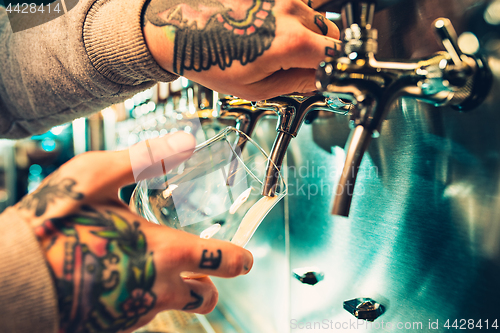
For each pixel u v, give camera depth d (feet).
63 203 0.96
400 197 1.37
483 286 1.07
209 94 2.30
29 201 1.00
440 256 1.21
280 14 1.11
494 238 1.03
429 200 1.25
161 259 0.99
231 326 2.89
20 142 5.78
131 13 1.34
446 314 1.20
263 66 1.17
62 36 1.63
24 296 0.85
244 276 2.86
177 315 3.02
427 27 1.21
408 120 1.32
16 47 1.88
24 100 2.04
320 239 1.91
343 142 1.68
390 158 1.42
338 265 1.76
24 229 0.90
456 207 1.15
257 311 2.68
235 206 1.33
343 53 0.90
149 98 4.50
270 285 2.51
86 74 1.57
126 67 1.47
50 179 1.05
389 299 1.44
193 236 1.06
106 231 0.97
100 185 1.01
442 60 0.87
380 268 1.49
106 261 0.94
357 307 1.43
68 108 2.02
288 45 1.09
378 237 1.49
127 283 0.96
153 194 1.27
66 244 0.92
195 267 1.05
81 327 0.95
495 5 0.98
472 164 1.09
